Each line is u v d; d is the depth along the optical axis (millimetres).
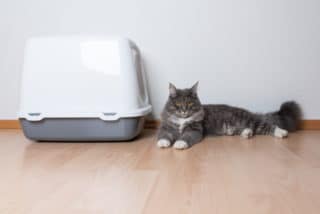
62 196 965
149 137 1970
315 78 2115
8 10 2209
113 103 1728
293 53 2109
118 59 1729
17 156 1498
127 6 2156
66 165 1327
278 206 867
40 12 2201
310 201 901
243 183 1066
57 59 1752
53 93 1753
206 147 1664
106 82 1729
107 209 864
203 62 2156
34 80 1764
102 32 2188
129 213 837
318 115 2141
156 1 2139
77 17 2189
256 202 897
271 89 2143
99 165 1323
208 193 976
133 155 1500
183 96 1861
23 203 911
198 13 2123
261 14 2096
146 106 1953
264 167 1260
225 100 2174
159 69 2184
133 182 1092
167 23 2145
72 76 1743
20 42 2229
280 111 2045
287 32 2096
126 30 2174
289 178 1116
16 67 2248
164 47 2166
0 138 1976
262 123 1995
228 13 2109
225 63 2145
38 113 1754
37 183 1092
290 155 1458
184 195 961
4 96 2271
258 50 2121
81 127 1758
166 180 1109
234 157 1435
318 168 1239
